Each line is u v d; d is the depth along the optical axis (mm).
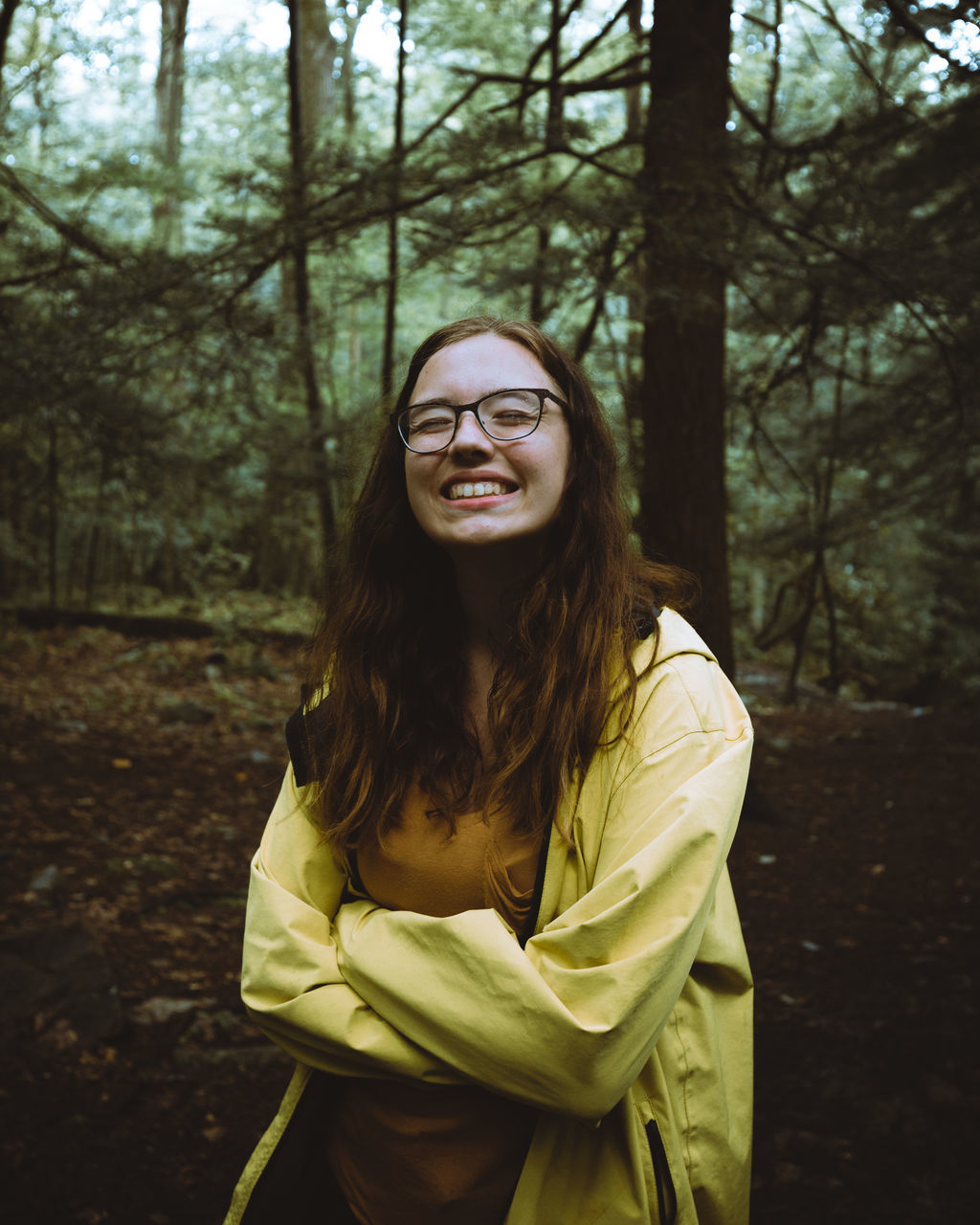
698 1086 1153
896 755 9672
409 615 1288
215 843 6238
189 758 8336
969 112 5156
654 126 5211
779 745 10078
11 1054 3490
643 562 1339
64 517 15711
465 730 1234
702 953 1166
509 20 11328
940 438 8258
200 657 13086
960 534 14812
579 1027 977
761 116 8078
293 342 6848
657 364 6086
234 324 6324
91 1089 3338
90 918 4820
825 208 5293
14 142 11469
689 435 6039
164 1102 3297
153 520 14211
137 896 5188
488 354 1193
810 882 5973
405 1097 1199
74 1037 3605
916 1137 3131
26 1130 3080
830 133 5477
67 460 9383
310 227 5535
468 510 1170
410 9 10648
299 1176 1259
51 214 7281
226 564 18438
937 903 5531
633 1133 1097
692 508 6031
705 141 5277
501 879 1155
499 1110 1182
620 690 1136
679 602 1333
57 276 6258
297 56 6746
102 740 8672
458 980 1049
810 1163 2998
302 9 15047
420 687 1245
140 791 7191
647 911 1010
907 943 4922
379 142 13680
